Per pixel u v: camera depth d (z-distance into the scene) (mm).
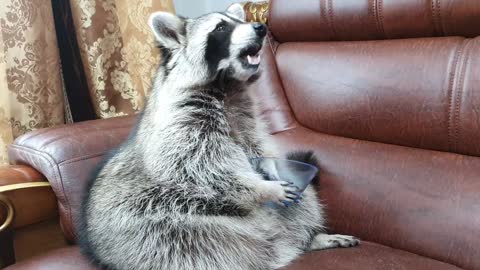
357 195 914
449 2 834
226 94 897
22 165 962
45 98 1263
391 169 887
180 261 761
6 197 847
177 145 821
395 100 896
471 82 805
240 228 799
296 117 1067
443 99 835
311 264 793
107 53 1334
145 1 1309
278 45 1127
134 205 797
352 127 969
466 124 810
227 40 854
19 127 1222
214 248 775
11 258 861
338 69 988
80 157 933
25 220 893
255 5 1196
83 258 825
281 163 886
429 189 832
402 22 902
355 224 917
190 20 909
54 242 979
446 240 792
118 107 1380
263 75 1094
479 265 751
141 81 1356
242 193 810
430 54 866
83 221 860
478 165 804
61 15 1361
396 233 855
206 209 800
